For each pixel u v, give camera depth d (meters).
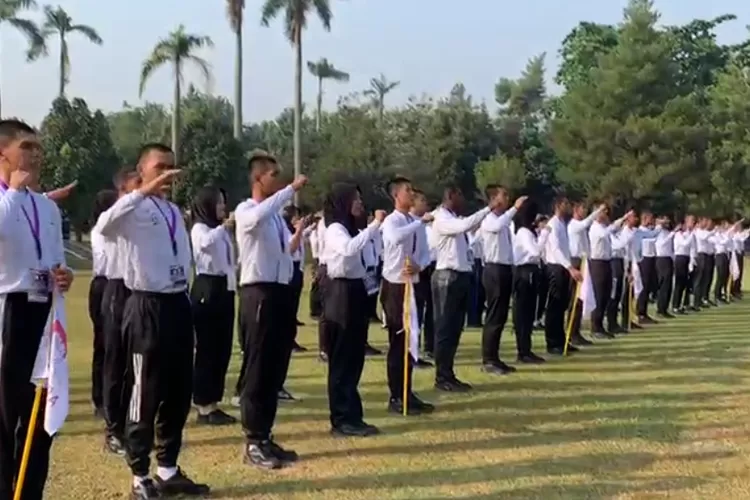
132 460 5.76
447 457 6.79
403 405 8.20
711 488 6.06
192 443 7.21
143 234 5.61
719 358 11.48
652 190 37.03
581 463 6.64
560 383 9.72
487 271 10.31
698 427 7.75
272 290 6.48
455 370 10.51
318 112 51.25
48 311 5.05
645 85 38.56
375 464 6.60
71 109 30.47
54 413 4.88
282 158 39.81
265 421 6.59
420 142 41.56
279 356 6.60
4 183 5.07
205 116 31.94
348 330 7.35
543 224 12.34
